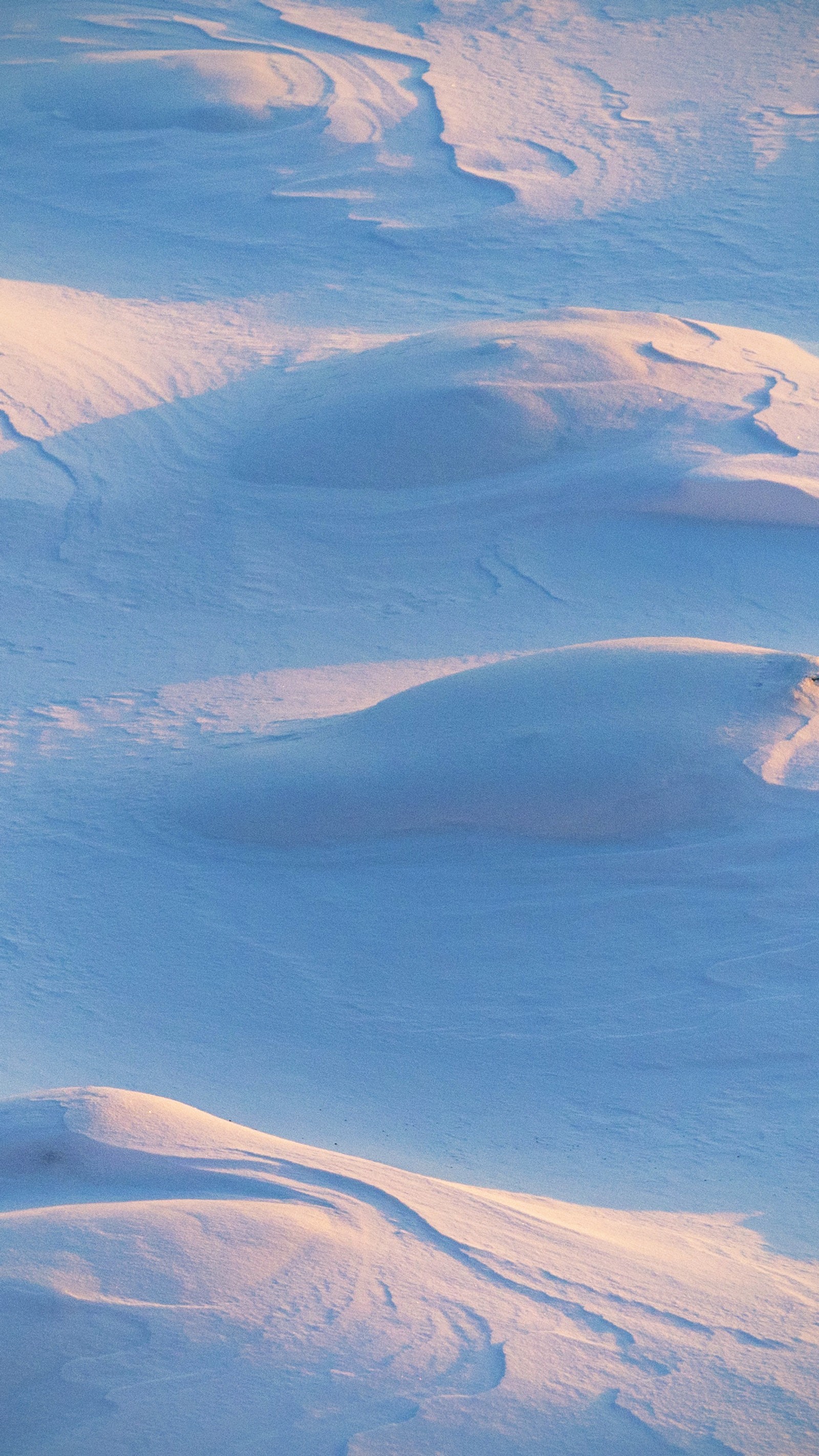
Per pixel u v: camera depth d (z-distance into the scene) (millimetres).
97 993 17547
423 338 34500
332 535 29625
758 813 18344
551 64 59312
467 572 28406
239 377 36156
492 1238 11328
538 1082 15734
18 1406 9125
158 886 19406
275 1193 11406
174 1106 12375
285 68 56562
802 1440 9406
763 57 59344
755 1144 14375
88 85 54875
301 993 17422
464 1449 9070
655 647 20656
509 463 30188
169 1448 8930
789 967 16781
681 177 50094
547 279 44438
